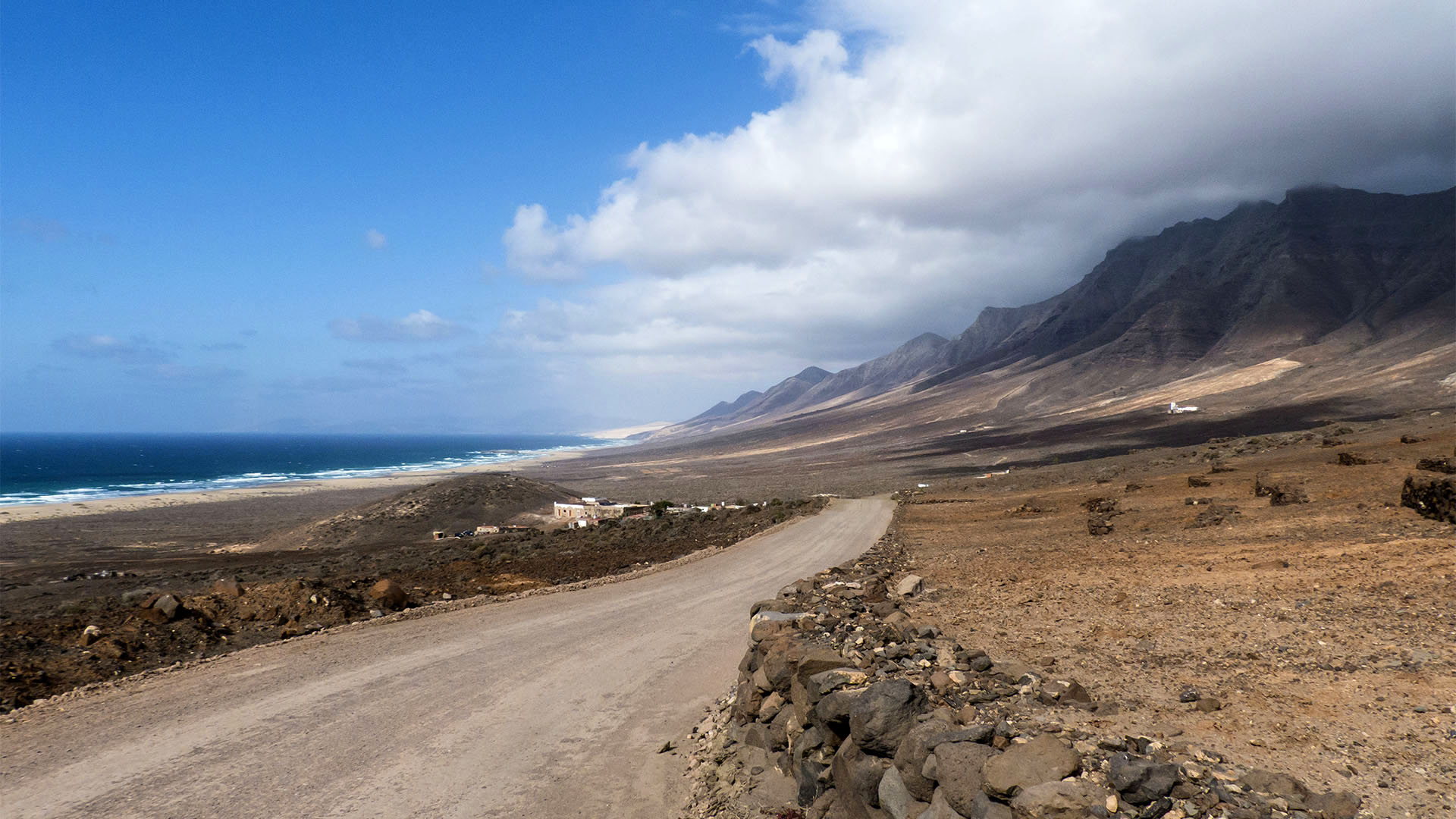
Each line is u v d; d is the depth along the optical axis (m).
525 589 28.97
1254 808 4.93
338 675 14.55
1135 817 4.83
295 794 9.09
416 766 10.00
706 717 11.84
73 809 8.64
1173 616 12.23
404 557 50.03
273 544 72.69
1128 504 35.16
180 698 12.98
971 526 38.28
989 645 11.28
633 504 82.81
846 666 8.37
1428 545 15.51
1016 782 5.14
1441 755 5.85
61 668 16.08
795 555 33.28
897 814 6.08
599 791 9.25
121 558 61.88
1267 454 53.94
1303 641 9.79
